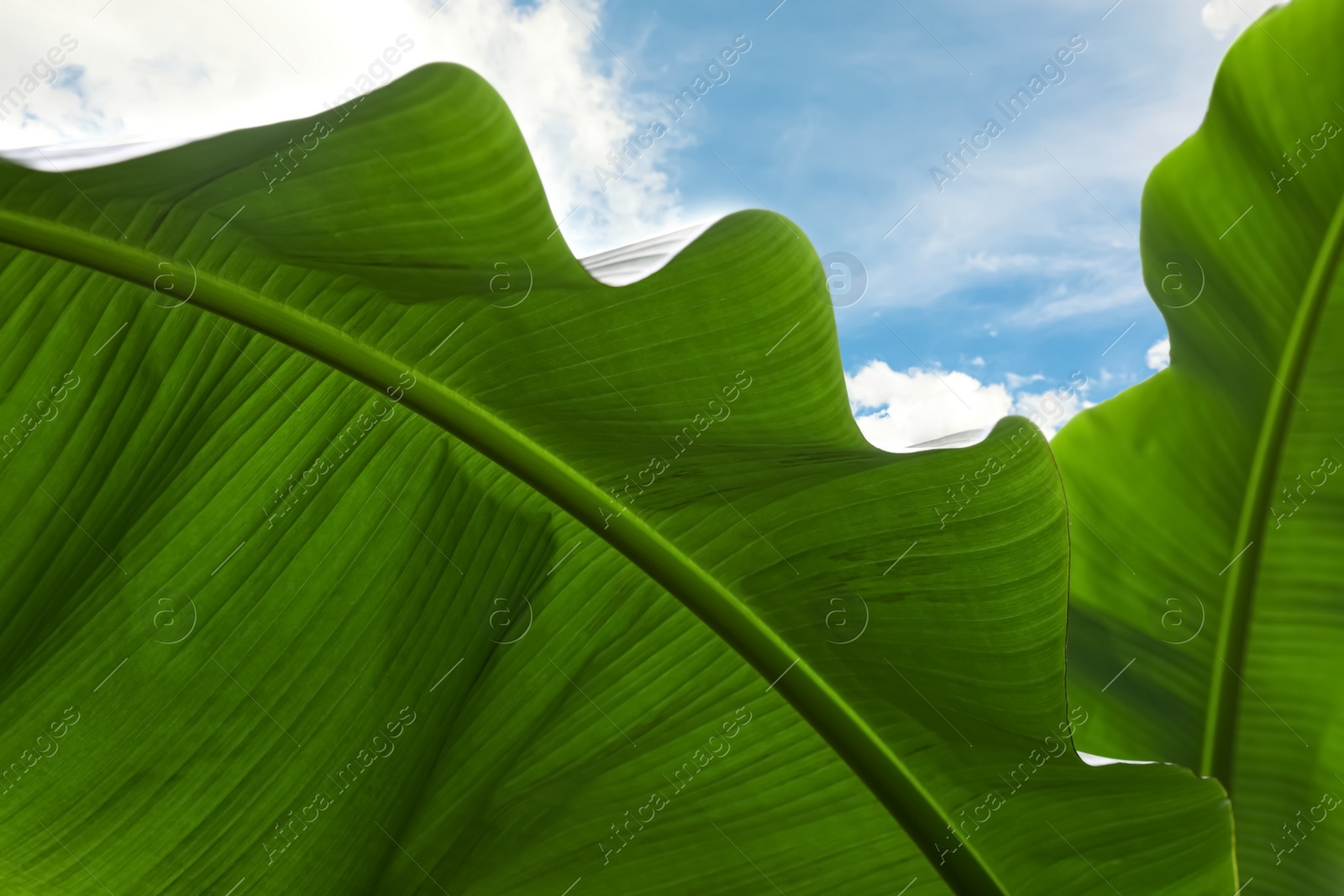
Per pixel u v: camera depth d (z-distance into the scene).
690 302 1.10
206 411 1.12
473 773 1.13
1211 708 1.36
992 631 1.14
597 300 1.10
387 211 1.08
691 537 1.13
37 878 1.07
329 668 1.12
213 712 1.10
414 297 1.10
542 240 1.08
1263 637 1.35
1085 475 1.44
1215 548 1.38
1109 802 1.12
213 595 1.11
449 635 1.14
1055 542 1.13
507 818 1.12
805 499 1.14
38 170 1.04
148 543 1.11
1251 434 1.36
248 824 1.09
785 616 1.13
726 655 1.14
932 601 1.14
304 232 1.08
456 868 1.09
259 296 1.09
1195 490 1.39
